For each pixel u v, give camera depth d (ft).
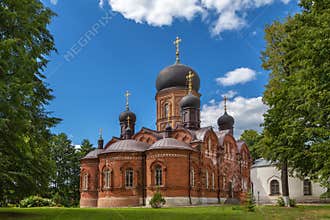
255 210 87.92
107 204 148.36
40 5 75.92
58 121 80.48
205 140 164.96
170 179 143.23
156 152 146.82
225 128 200.44
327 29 61.62
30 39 71.61
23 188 73.82
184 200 142.72
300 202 180.24
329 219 69.67
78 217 67.41
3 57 61.67
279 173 192.95
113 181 149.79
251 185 201.26
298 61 73.41
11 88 59.31
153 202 127.03
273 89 99.86
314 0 73.72
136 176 149.48
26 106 70.13
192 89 192.95
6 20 66.33
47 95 79.05
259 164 204.33
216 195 167.02
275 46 116.06
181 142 153.17
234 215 73.15
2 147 67.00
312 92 63.26
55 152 228.43
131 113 205.26
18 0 67.87
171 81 194.08
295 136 73.41
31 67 68.39
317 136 69.41
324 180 69.56
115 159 151.23
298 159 79.77
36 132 73.05
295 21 85.56
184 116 178.70
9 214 72.64
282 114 83.30
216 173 170.50
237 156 190.39
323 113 66.03
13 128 61.67
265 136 93.61
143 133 179.11
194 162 152.76
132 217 68.28
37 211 81.97
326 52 62.13
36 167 74.02
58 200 179.32
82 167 178.29
